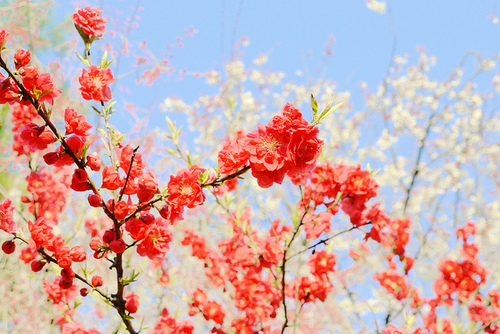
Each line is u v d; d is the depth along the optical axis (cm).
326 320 356
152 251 184
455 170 457
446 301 298
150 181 171
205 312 300
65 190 281
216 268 317
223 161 175
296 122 159
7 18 430
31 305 321
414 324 307
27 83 166
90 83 184
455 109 512
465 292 294
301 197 277
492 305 291
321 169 283
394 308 320
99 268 319
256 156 162
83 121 176
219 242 309
